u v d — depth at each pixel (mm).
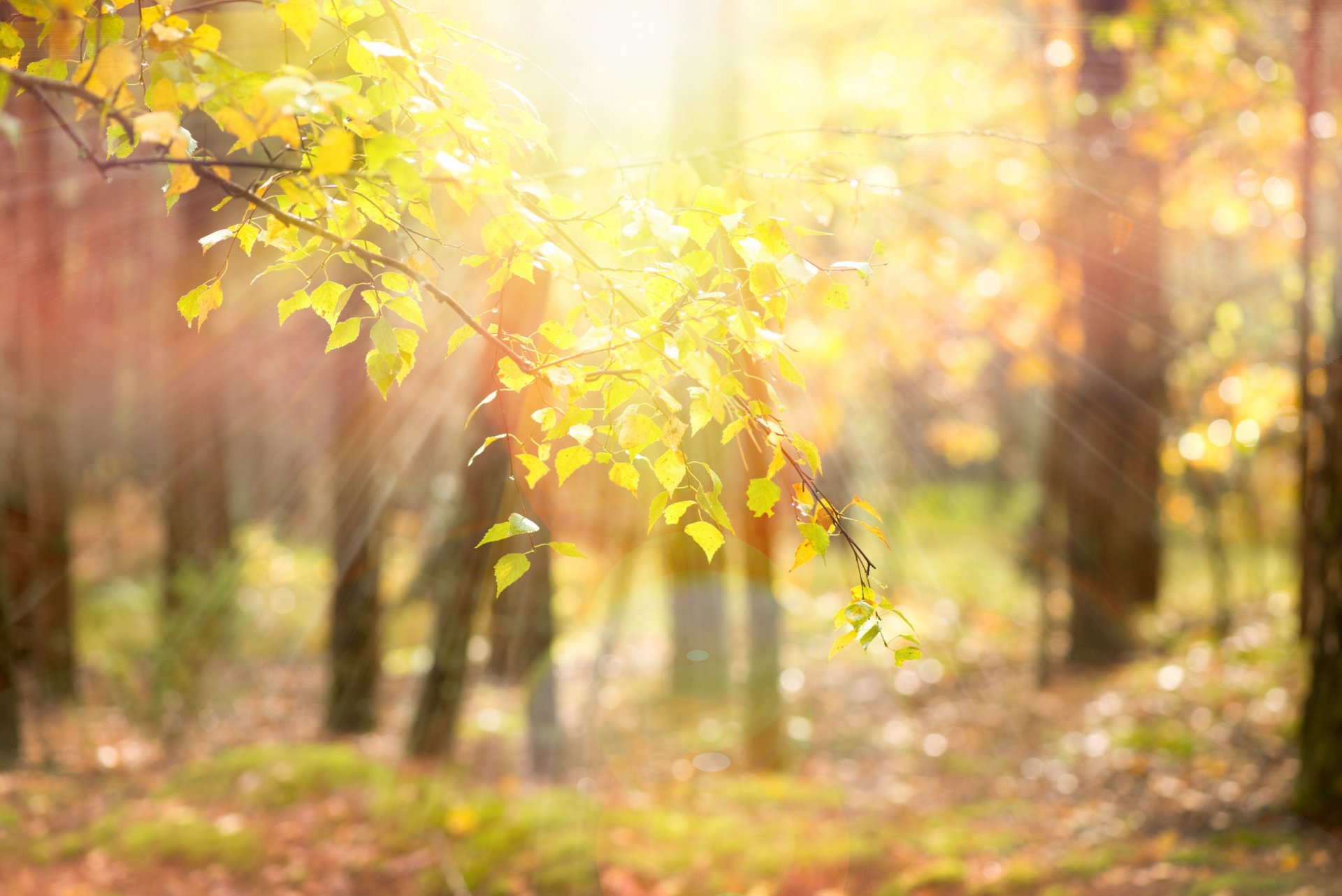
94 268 9398
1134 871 5012
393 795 6473
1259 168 7961
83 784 6914
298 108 1591
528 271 1939
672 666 8039
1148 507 10297
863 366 11898
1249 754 6480
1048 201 8859
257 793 6496
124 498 18250
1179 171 8539
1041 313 10508
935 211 9336
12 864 5531
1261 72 7230
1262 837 5160
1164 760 6727
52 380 8992
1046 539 10891
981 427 15430
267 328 12211
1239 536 12680
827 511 1938
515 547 7141
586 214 1978
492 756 7473
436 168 1781
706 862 5648
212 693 9352
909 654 1966
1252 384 8531
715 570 7805
